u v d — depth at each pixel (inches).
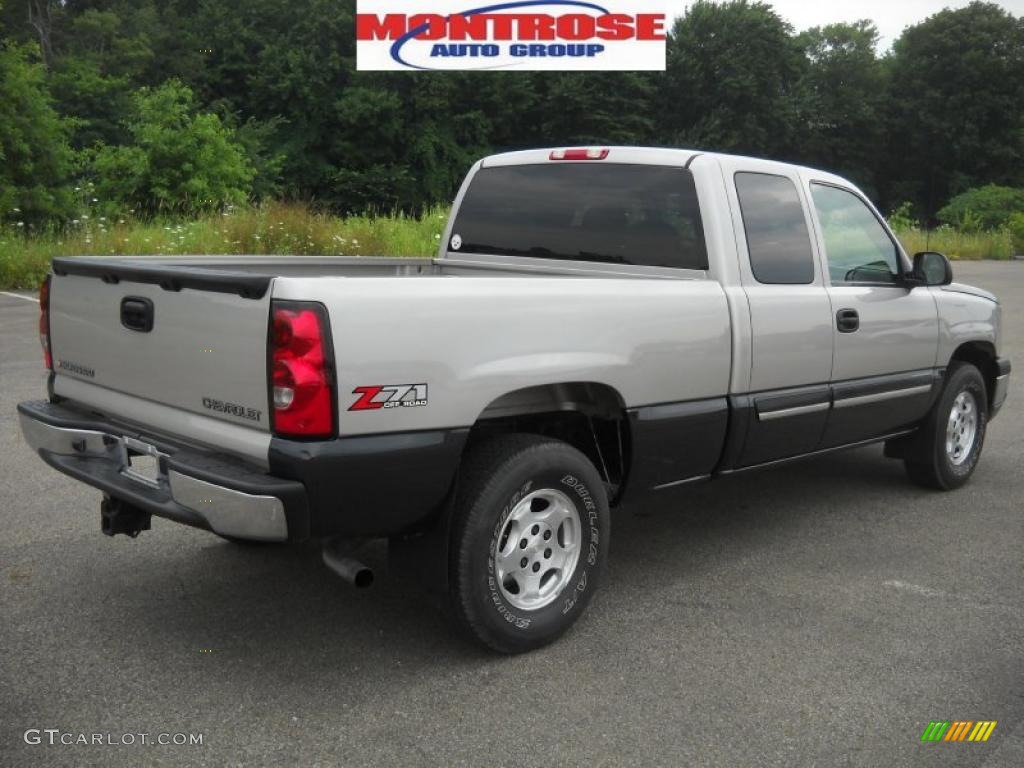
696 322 163.2
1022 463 267.6
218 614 155.4
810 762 118.2
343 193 1781.5
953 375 232.7
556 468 142.5
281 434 120.3
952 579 179.2
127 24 1734.7
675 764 117.0
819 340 188.4
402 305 125.2
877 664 143.9
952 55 2768.2
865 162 2847.0
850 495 234.5
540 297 140.3
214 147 949.2
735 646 149.1
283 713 126.1
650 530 205.8
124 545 184.1
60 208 756.6
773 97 2549.2
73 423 149.6
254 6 1854.1
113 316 144.3
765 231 181.2
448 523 136.0
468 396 131.6
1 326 433.7
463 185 214.5
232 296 123.8
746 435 175.2
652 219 179.5
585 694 133.1
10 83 741.3
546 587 147.6
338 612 157.4
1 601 158.2
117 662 138.7
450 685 134.6
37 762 113.6
